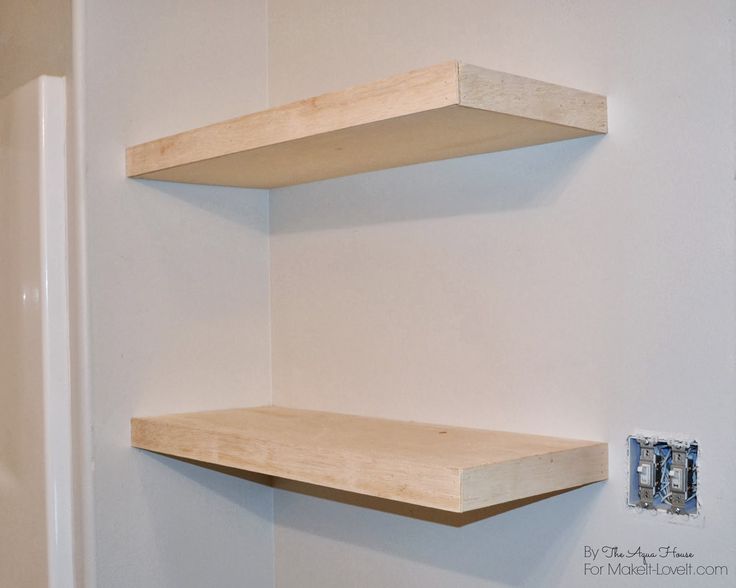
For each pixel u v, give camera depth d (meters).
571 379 1.16
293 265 1.56
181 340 1.48
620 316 1.10
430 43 1.32
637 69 1.08
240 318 1.56
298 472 1.14
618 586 1.10
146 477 1.44
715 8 1.01
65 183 1.41
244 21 1.57
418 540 1.35
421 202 1.34
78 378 1.39
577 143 1.14
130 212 1.43
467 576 1.28
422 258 1.34
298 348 1.55
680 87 1.04
